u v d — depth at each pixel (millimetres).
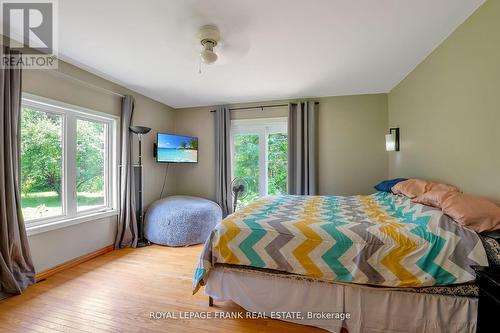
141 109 3729
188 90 3529
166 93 3682
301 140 3838
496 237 1312
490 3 1552
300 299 1647
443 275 1342
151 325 1663
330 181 3814
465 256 1320
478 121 1688
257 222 1784
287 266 1612
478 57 1674
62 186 2650
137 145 3629
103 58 2473
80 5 1644
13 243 2021
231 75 2934
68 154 2688
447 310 1394
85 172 2932
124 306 1883
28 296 2014
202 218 3436
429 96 2363
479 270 1154
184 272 2498
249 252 1693
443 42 2105
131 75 2938
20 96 2094
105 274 2445
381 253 1449
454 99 1956
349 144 3742
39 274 2309
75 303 1920
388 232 1502
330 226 1650
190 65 2646
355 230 1567
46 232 2393
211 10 1692
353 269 1487
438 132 2203
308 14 1737
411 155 2797
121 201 3250
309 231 1624
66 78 2574
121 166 3281
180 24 1867
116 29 1942
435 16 1764
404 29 1937
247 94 3736
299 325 1661
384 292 1490
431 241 1394
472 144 1754
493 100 1548
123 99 3307
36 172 2404
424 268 1372
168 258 2879
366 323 1519
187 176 4539
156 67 2699
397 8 1674
